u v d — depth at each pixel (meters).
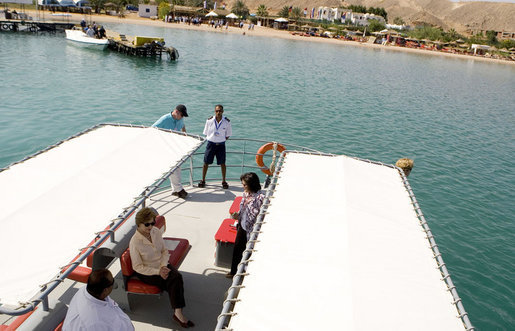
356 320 2.89
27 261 3.40
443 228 11.83
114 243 4.80
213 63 41.47
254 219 5.11
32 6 90.94
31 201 4.10
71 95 22.62
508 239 11.48
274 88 31.22
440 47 118.06
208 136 8.16
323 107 26.45
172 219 7.19
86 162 5.06
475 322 7.99
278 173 5.26
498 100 38.53
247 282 3.23
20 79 25.36
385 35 120.25
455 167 17.48
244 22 123.44
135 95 24.22
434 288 3.39
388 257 3.65
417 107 30.41
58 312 3.98
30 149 14.37
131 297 4.94
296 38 95.88
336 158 5.91
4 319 5.32
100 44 41.97
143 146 5.81
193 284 5.53
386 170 5.85
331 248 3.65
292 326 2.82
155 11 97.81
